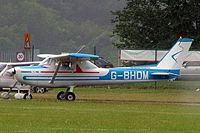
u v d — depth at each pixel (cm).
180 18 15425
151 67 8850
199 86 11725
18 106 6850
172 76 8888
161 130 4750
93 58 8531
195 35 15338
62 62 8625
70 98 8550
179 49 8925
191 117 5812
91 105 7325
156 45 15225
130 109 6750
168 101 8469
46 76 8631
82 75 8675
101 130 4697
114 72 8738
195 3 15438
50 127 4819
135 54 12556
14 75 8631
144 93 10325
